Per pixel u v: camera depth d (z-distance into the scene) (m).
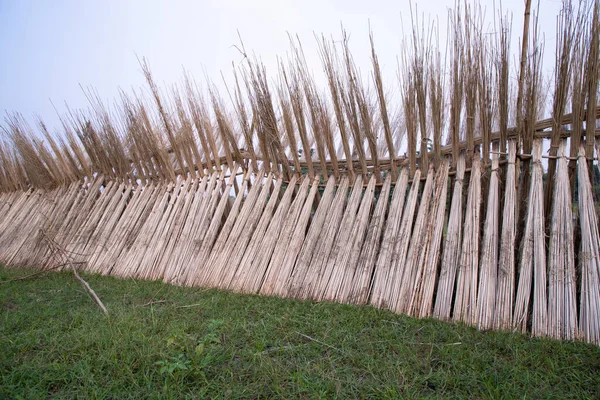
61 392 1.82
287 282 3.63
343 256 3.51
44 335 2.44
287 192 4.21
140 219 5.07
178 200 4.91
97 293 3.63
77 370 1.96
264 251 3.92
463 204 3.46
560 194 2.88
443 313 2.93
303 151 4.27
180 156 5.04
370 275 3.36
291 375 1.93
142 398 1.75
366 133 3.79
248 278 3.83
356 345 2.29
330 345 2.27
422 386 1.87
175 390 1.79
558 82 2.98
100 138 5.72
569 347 2.27
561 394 1.77
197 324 2.61
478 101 3.33
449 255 3.11
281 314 2.86
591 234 2.68
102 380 1.89
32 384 1.87
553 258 2.72
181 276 4.26
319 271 3.56
